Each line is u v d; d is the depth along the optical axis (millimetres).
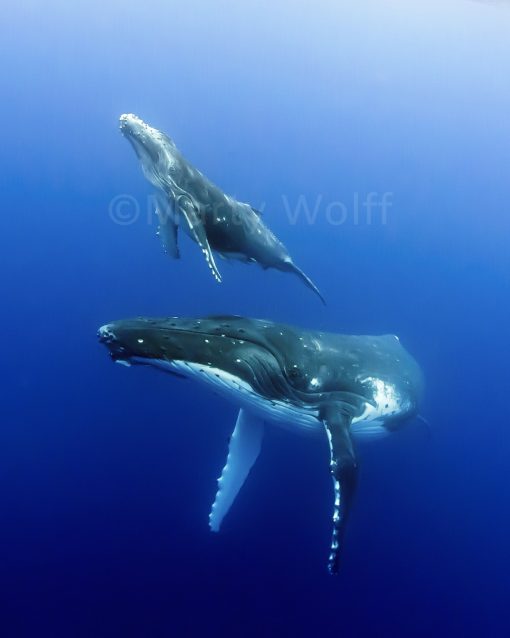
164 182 11008
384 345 11148
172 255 12094
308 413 8742
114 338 8141
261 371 8258
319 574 11289
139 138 11234
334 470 7355
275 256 13055
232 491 10000
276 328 8992
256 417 10320
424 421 12703
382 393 9195
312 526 11656
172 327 8195
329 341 9570
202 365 8047
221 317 8898
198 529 11617
